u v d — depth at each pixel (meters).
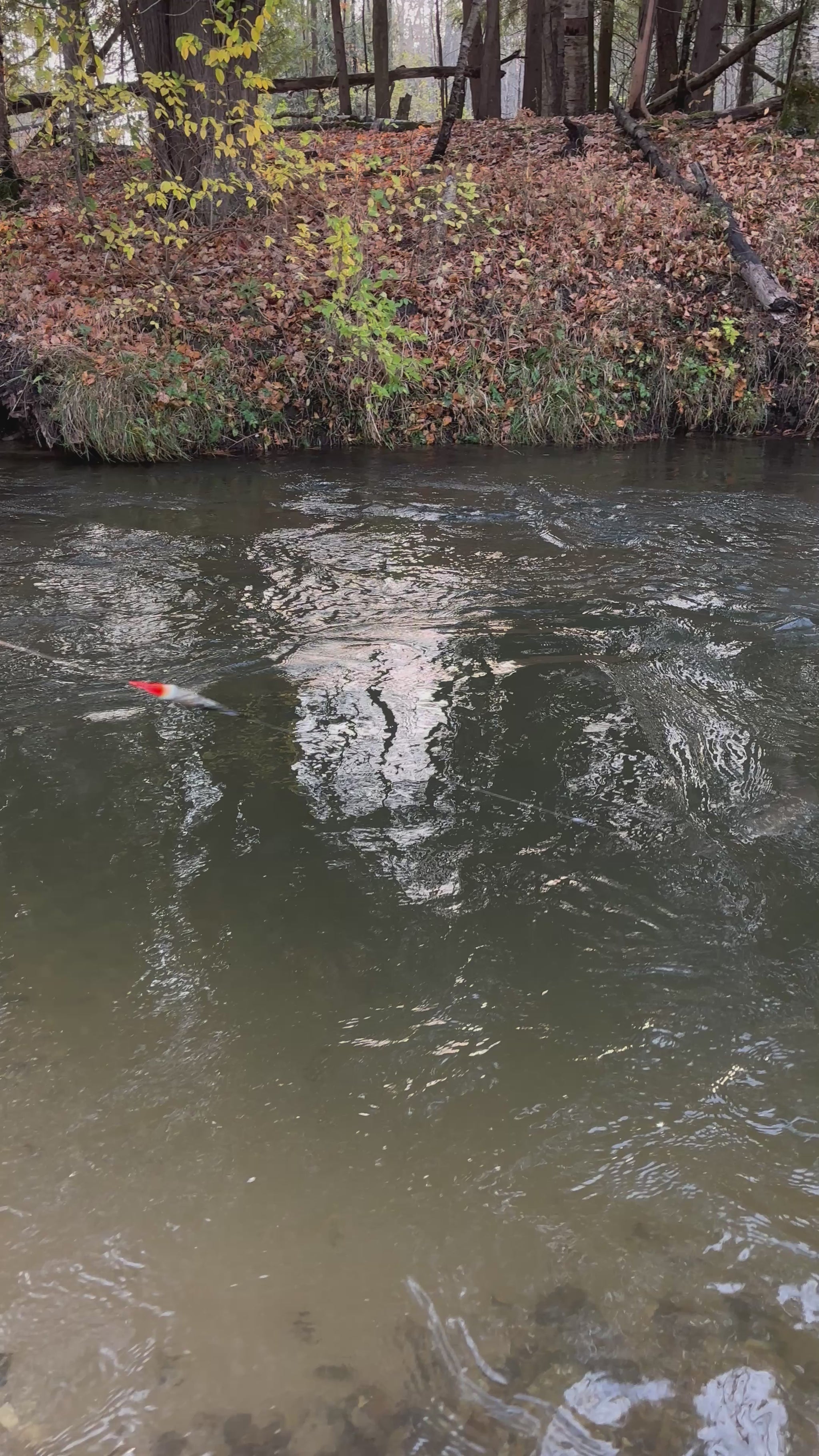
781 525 6.96
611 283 10.66
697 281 10.75
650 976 2.58
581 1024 2.41
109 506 7.43
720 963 2.63
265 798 3.46
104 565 6.04
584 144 13.91
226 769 3.66
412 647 4.84
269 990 2.53
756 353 10.31
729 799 3.47
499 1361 1.64
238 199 11.35
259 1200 1.94
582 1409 1.56
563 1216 1.90
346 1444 1.51
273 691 4.34
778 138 13.38
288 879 3.00
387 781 3.58
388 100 18.41
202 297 10.05
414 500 7.65
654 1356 1.64
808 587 5.70
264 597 5.53
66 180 12.73
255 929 2.77
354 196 11.52
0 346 9.37
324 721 4.04
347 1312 1.72
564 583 5.78
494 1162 2.02
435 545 6.53
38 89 12.24
